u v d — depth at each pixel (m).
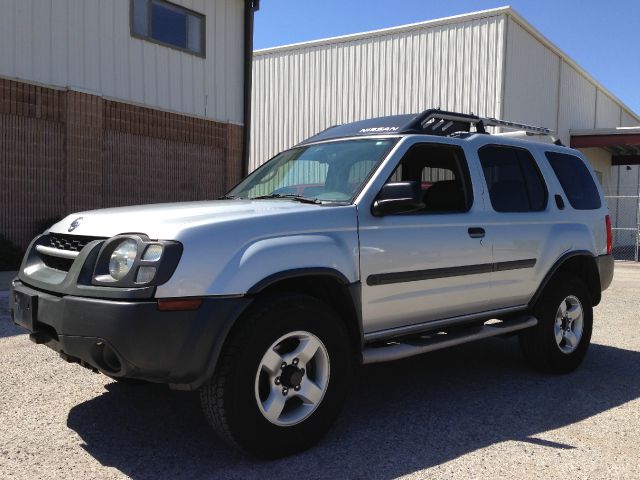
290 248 3.43
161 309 3.02
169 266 3.06
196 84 13.97
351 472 3.27
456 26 18.30
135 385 4.52
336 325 3.61
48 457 3.39
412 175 4.68
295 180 4.54
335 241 3.65
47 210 11.37
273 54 22.25
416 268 4.09
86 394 4.44
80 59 11.73
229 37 14.65
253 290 3.25
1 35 10.58
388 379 5.08
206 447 3.57
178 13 13.52
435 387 4.87
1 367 4.98
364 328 3.90
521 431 3.92
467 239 4.43
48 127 11.33
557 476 3.26
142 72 12.84
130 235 3.22
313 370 3.58
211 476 3.20
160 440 3.66
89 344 3.10
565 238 5.30
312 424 3.51
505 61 17.50
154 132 13.13
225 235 3.26
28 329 3.55
